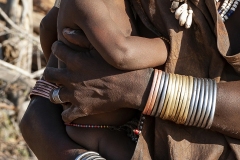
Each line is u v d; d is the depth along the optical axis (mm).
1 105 6590
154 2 2555
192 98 2422
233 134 2467
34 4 8656
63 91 2621
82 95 2547
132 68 2449
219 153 2508
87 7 2449
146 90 2453
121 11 2572
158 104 2439
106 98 2514
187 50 2537
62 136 2781
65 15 2564
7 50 7023
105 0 2531
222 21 2463
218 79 2520
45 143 2809
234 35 2537
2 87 6715
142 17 2588
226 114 2428
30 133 2914
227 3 2541
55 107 2957
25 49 6973
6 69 6582
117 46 2410
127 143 2693
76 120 2709
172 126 2547
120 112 2648
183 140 2541
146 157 2572
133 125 2725
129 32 2568
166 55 2521
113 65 2445
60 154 2717
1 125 6660
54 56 2955
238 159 2465
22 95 6676
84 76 2537
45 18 2982
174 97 2426
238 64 2443
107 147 2682
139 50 2438
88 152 2648
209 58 2547
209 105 2416
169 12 2521
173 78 2449
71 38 2568
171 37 2496
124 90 2477
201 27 2490
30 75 6547
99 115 2646
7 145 6414
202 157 2500
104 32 2422
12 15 7219
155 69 2488
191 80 2453
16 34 6820
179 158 2500
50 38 3018
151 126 2609
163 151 2572
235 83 2479
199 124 2451
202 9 2479
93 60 2527
